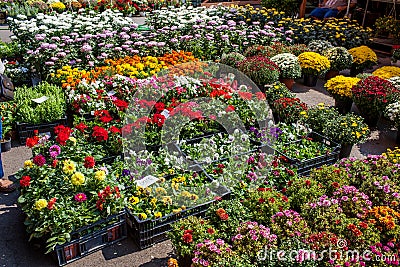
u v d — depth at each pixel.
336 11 14.39
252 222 3.71
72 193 3.91
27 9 14.04
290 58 8.55
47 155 4.39
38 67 8.03
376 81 7.06
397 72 8.26
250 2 17.50
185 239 3.48
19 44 9.54
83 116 6.02
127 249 3.97
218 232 3.74
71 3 16.09
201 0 17.92
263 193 4.17
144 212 4.11
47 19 8.79
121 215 3.98
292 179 4.75
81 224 3.70
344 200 4.03
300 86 9.30
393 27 11.88
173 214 4.09
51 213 3.64
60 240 3.60
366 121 7.23
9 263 3.72
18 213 4.43
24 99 6.25
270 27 10.78
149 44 8.73
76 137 5.03
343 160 4.98
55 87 6.70
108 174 4.29
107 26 9.02
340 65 9.38
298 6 14.77
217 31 10.08
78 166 4.14
